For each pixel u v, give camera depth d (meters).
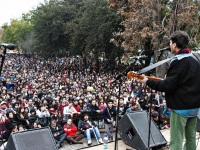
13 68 36.75
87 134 6.40
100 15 25.41
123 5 14.39
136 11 13.27
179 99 2.12
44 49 37.94
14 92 12.85
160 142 4.02
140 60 3.40
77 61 45.28
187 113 2.12
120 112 8.43
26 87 14.71
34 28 38.25
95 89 15.45
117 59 32.47
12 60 52.75
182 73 2.08
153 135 4.08
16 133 3.65
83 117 7.40
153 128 4.22
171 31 12.77
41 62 48.69
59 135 6.47
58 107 9.43
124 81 17.36
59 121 7.81
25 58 60.50
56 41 36.78
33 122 7.25
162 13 19.17
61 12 34.91
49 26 35.47
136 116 4.33
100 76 24.16
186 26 13.09
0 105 8.49
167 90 2.13
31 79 22.03
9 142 3.60
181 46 2.21
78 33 29.16
